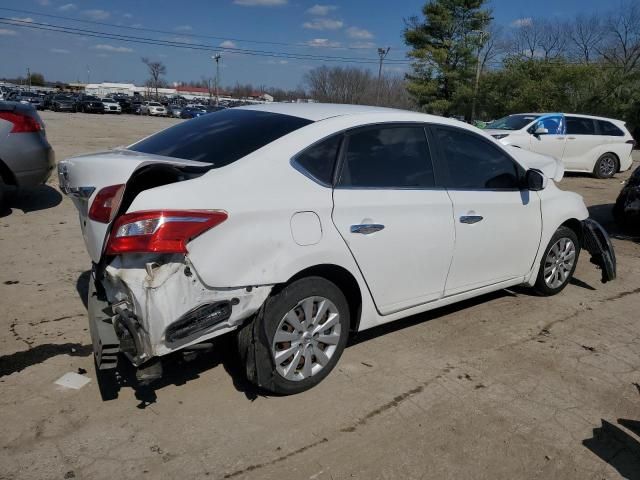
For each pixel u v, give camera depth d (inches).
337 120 131.8
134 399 121.2
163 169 110.7
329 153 126.8
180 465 101.5
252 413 118.4
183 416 116.0
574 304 193.6
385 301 138.5
